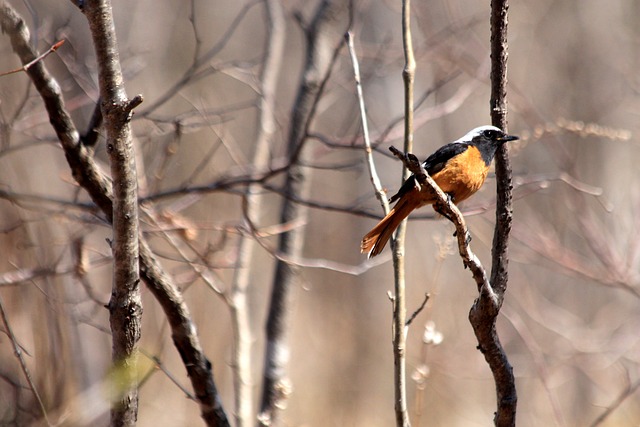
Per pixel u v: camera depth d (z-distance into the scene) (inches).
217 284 414.0
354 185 913.5
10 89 447.2
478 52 627.5
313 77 468.1
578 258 635.5
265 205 833.5
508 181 246.2
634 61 839.7
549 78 861.8
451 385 685.3
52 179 530.9
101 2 220.7
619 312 743.7
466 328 702.5
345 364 749.9
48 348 343.3
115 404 233.5
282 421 427.2
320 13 484.4
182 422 509.4
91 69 450.9
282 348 444.8
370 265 412.8
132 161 231.8
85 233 399.5
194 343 273.9
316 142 556.1
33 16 310.5
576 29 869.2
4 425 312.8
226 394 510.6
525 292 689.6
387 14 784.9
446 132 899.4
